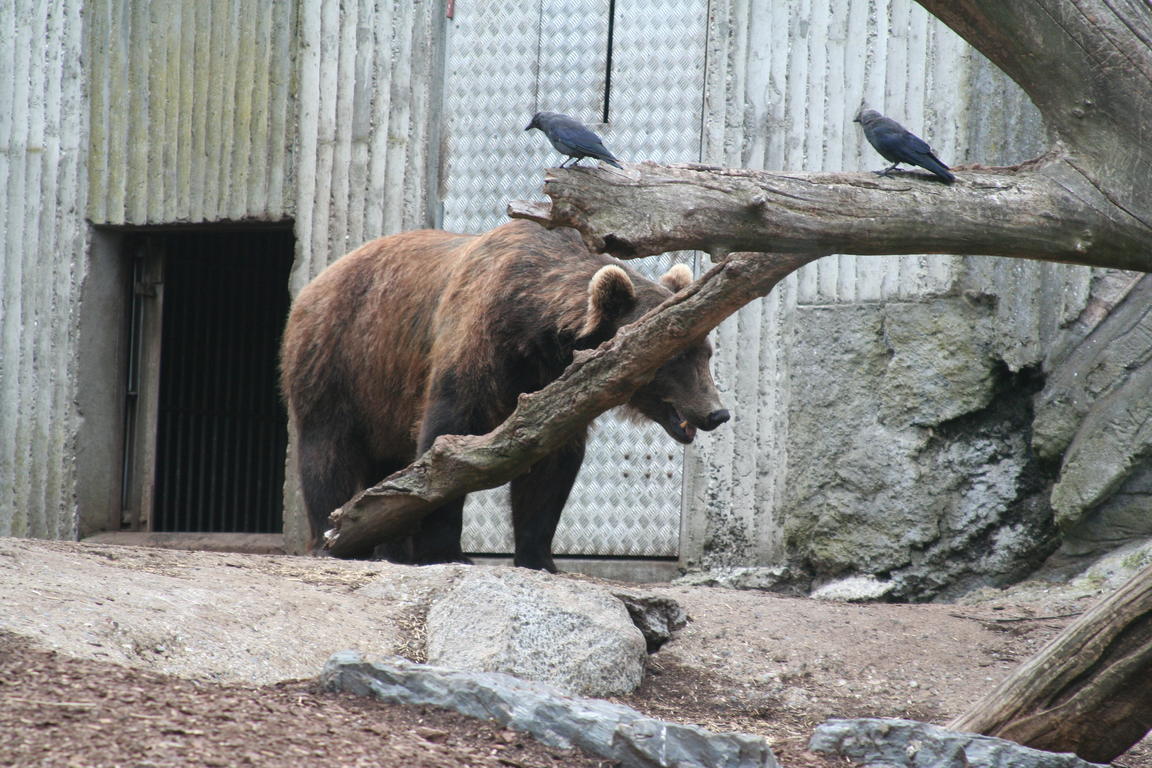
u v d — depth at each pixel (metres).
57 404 26.67
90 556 13.52
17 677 8.80
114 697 8.70
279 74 25.50
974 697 14.25
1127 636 10.66
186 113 26.12
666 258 23.78
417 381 19.55
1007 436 21.19
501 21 24.66
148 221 26.39
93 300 26.97
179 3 26.20
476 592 13.47
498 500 24.11
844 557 21.59
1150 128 10.47
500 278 18.12
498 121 24.66
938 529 21.12
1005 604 18.22
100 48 26.77
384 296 20.27
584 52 24.31
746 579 22.16
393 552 20.72
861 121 11.14
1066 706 10.91
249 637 11.38
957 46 21.52
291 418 24.41
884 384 21.61
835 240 10.30
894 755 10.77
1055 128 10.93
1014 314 20.86
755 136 22.94
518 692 9.73
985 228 10.57
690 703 13.70
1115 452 19.48
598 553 23.70
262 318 31.81
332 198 25.12
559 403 15.28
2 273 27.19
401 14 24.84
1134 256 10.80
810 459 22.02
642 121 24.00
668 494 23.44
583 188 9.58
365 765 8.09
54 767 7.24
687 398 17.38
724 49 23.17
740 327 22.67
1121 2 10.52
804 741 11.66
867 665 15.14
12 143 27.25
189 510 29.33
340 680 10.20
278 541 26.33
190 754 7.73
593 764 9.09
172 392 28.83
